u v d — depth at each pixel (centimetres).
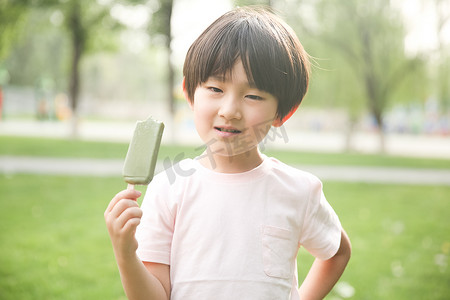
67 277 379
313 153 1602
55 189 731
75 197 678
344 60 1648
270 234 126
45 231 502
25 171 892
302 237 135
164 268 125
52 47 4259
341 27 1617
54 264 406
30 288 354
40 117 2898
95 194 705
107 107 5344
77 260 419
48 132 2009
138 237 127
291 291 133
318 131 3431
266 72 116
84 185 778
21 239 471
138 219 107
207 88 119
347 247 148
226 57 116
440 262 455
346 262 148
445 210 720
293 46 128
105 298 343
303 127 3503
